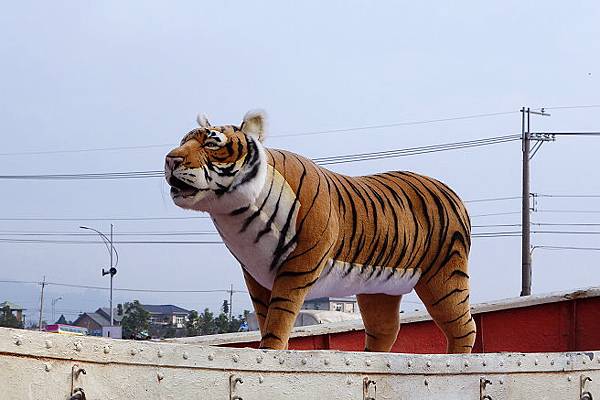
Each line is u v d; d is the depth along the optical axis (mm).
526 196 24656
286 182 5281
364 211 5719
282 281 5312
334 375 4559
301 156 5645
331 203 5492
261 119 5332
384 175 6324
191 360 3975
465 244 6359
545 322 8578
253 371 4223
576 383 5668
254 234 5203
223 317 37938
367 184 6020
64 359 3512
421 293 6340
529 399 5406
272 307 5305
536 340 8555
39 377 3422
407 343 8336
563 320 8570
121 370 3713
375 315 6383
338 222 5527
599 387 5797
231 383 4125
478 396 5184
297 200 5285
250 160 5121
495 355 5312
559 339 8539
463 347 6363
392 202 5973
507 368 5336
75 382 3539
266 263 5324
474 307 8516
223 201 5078
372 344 6449
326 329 8031
